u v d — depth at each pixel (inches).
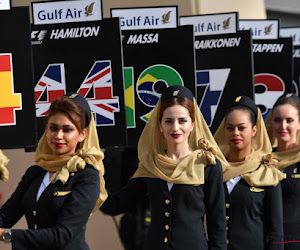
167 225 407.2
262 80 625.9
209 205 410.6
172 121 409.1
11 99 425.4
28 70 425.1
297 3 1216.8
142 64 514.6
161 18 552.1
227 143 478.3
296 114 519.5
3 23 423.5
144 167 425.7
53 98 484.4
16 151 566.3
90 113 392.2
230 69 550.6
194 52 511.5
